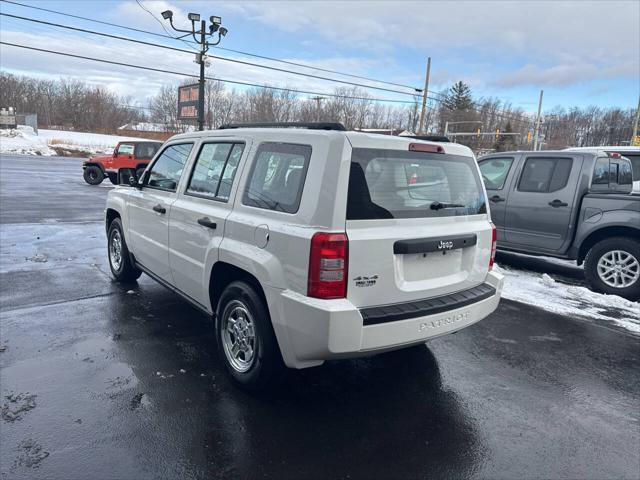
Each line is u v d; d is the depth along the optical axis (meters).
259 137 3.36
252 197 3.25
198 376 3.51
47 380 3.36
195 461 2.57
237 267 3.27
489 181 7.66
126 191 5.34
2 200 13.11
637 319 5.28
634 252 6.02
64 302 5.04
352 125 68.38
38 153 41.56
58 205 12.62
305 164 2.89
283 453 2.67
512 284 6.67
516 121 83.38
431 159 3.27
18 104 88.19
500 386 3.61
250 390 3.27
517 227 7.21
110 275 6.13
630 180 7.75
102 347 3.95
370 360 3.99
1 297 5.12
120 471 2.46
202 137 4.08
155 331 4.33
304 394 3.35
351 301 2.76
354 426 2.97
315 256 2.68
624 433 3.04
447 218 3.34
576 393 3.55
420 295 3.12
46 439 2.68
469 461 2.69
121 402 3.11
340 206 2.70
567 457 2.76
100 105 91.94
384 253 2.87
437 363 3.98
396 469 2.59
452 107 87.50
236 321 3.39
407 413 3.16
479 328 4.86
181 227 3.99
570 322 5.12
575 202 6.55
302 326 2.75
